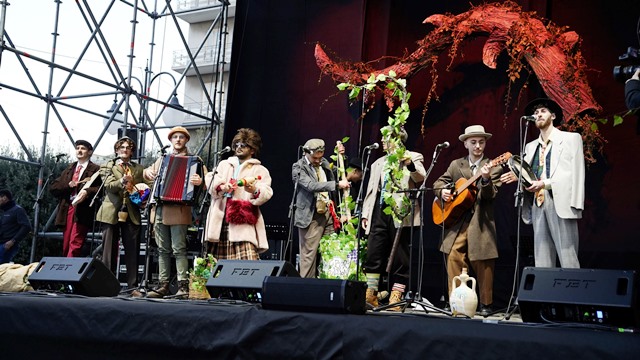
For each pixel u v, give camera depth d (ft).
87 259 14.42
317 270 19.89
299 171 19.30
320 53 24.49
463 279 14.40
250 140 18.54
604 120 18.34
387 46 24.12
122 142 21.08
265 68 26.13
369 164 23.59
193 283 17.44
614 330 8.88
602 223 20.36
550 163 15.98
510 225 21.49
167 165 18.61
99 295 14.40
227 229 18.02
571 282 9.97
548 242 15.99
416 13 23.97
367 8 24.66
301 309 10.64
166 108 31.76
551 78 20.25
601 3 21.18
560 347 8.48
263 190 17.70
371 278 18.88
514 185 21.61
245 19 26.68
